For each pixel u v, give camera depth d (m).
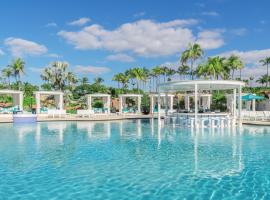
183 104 49.12
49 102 54.47
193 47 43.56
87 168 9.38
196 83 21.70
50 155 11.55
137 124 26.31
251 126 22.89
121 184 7.68
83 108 51.59
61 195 6.85
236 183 7.74
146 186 7.51
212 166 9.62
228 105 37.47
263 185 7.56
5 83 56.16
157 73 64.62
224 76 49.00
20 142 15.13
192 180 8.02
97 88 59.84
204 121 22.39
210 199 6.59
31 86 60.75
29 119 27.86
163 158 10.88
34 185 7.60
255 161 10.34
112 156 11.30
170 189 7.28
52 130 21.20
